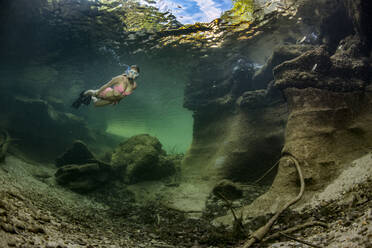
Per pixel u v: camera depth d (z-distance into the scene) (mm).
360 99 8203
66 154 14062
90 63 18453
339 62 9031
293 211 6152
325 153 7246
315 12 11156
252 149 12773
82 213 8062
